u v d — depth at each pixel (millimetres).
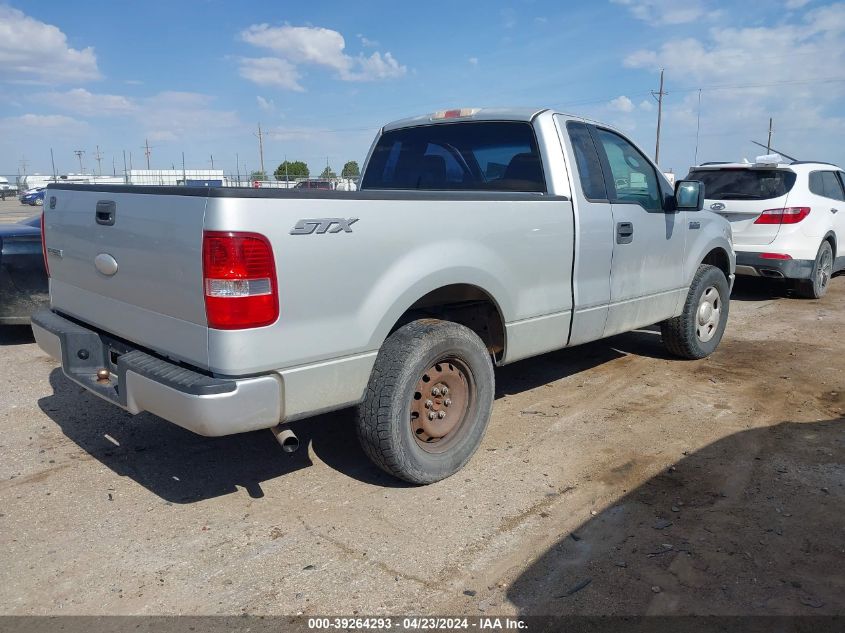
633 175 5277
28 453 4285
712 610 2783
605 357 6477
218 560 3154
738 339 7270
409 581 2994
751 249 9141
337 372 3305
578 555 3176
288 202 3008
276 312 3006
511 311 4152
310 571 3066
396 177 5578
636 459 4199
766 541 3273
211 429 2941
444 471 3867
